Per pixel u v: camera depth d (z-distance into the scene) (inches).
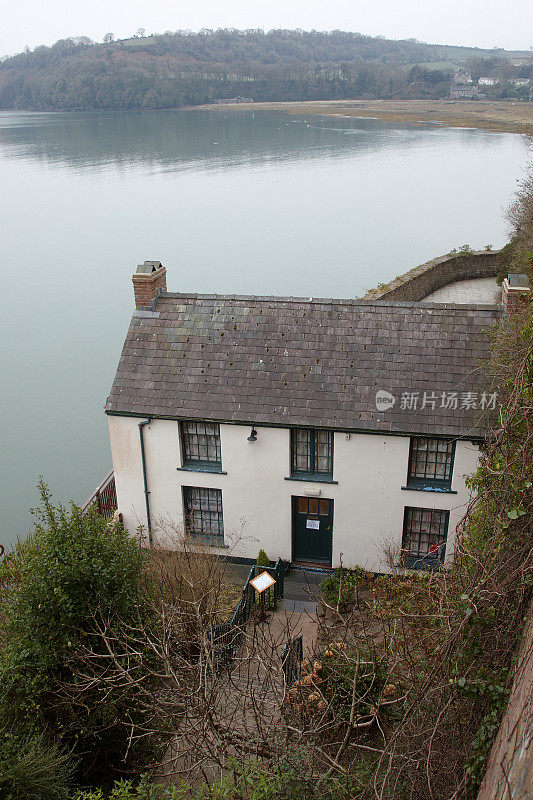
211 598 506.6
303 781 311.1
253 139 4586.6
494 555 323.0
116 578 415.5
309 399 640.4
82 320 1948.8
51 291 2177.7
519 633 299.1
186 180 3545.8
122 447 684.7
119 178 3663.9
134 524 713.6
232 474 668.7
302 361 659.4
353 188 3324.3
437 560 639.1
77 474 1262.3
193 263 2304.4
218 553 695.7
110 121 5551.2
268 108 6058.1
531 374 354.9
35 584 392.5
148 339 698.2
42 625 387.9
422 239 2472.9
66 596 388.2
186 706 352.8
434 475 635.5
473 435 597.0
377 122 5467.5
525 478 318.3
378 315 668.7
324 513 671.1
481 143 4537.4
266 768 329.1
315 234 2583.7
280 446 645.9
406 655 366.6
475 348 636.7
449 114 5027.1
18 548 502.3
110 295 2133.4
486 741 288.8
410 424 612.1
